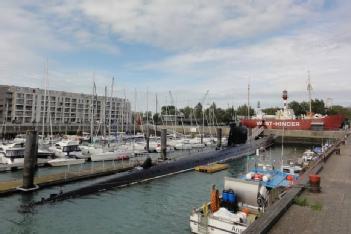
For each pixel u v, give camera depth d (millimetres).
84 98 166875
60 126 108938
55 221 23828
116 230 22312
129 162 48750
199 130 112562
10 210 25906
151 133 116062
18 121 128500
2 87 135750
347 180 21047
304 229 11328
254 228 10734
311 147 85562
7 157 45344
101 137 74625
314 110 143125
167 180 38844
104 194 31203
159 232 21844
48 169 45719
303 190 17766
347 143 53844
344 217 12750
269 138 89062
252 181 20406
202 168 45500
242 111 160625
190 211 26578
